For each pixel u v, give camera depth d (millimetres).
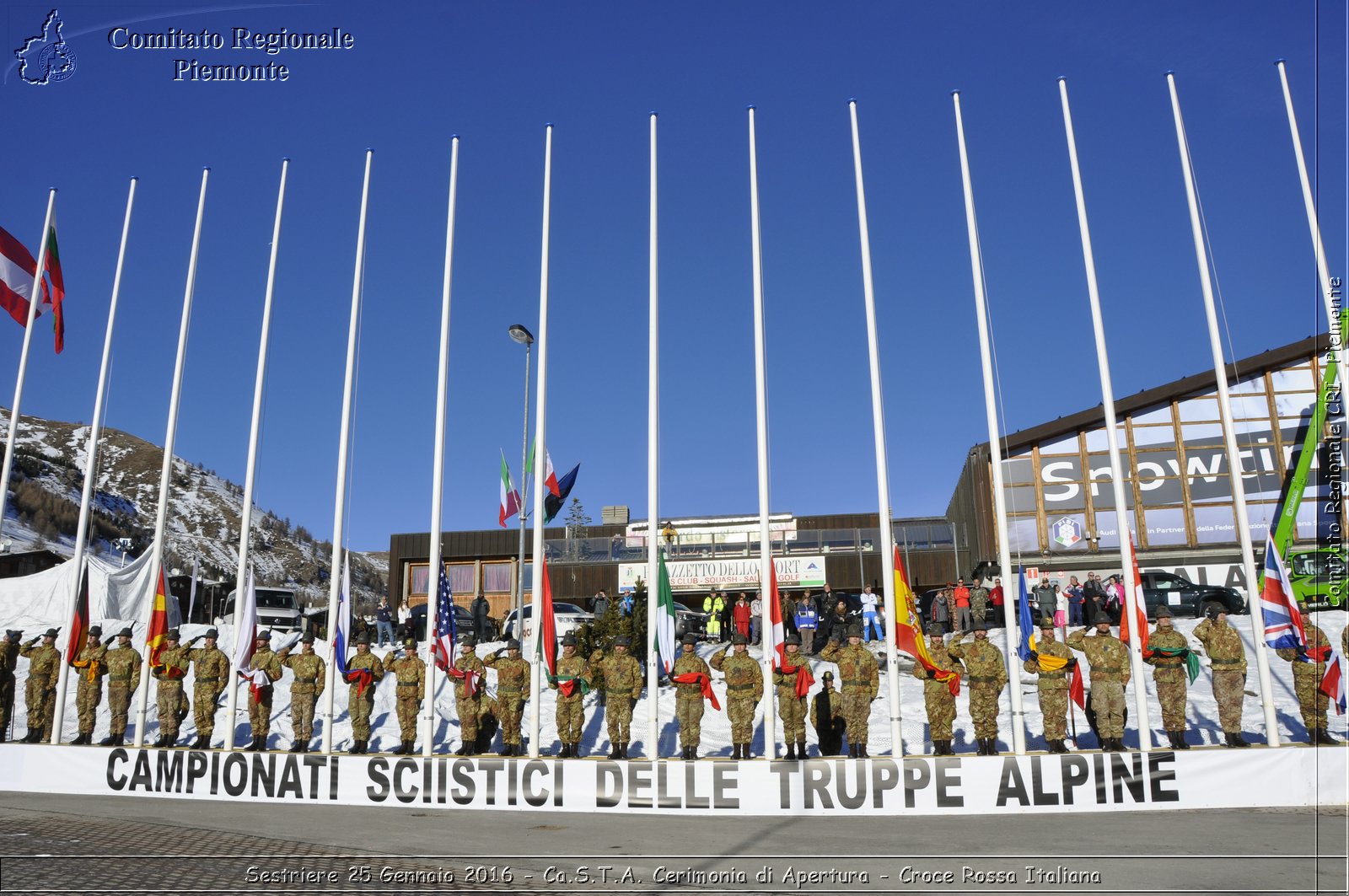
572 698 15586
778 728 18344
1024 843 10922
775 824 12578
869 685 15164
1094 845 10664
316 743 18469
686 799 13555
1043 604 24844
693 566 39812
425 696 15375
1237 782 13031
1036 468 33219
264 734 16719
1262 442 32094
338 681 22047
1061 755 13062
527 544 42875
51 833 11391
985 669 14672
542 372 15719
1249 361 32281
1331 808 12773
